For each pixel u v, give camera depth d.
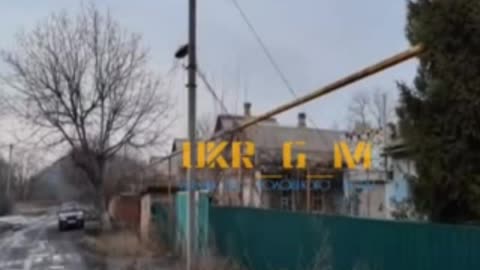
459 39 6.32
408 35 7.48
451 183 6.53
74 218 36.53
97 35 28.31
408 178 8.37
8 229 37.62
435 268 5.87
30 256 19.58
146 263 15.19
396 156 14.70
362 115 52.66
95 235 26.11
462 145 6.33
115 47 28.56
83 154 28.75
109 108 28.69
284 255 9.45
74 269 15.55
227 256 12.18
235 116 19.72
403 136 7.36
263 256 10.33
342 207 24.81
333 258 7.82
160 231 20.00
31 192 96.75
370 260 6.99
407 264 6.31
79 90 28.14
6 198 66.31
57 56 27.88
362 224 7.20
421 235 6.11
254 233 10.80
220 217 12.83
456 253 5.59
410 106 7.09
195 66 11.11
